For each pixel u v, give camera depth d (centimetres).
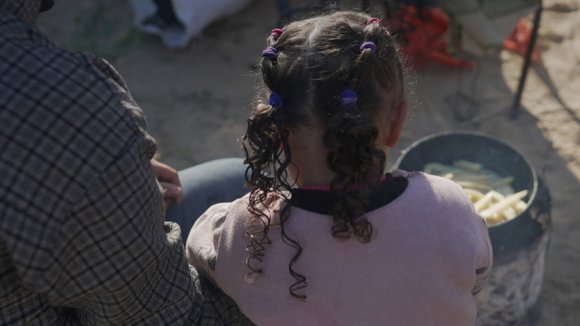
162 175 167
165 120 374
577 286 278
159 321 123
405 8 369
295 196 122
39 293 114
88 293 112
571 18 415
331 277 121
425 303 122
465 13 354
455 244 121
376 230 119
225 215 147
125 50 424
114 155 105
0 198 102
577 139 344
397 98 123
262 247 125
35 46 107
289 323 129
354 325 124
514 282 216
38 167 102
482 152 248
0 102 102
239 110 377
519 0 347
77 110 104
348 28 118
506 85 379
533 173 225
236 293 134
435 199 122
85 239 107
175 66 409
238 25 438
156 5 411
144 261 113
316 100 114
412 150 241
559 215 306
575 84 376
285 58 117
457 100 371
